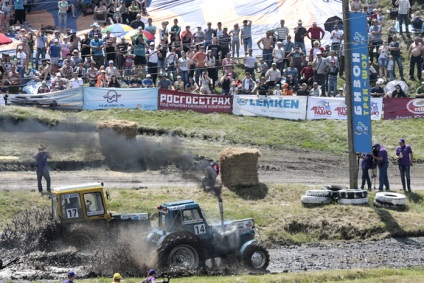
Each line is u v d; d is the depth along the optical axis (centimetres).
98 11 12094
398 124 10619
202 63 10894
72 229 5762
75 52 10706
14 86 10181
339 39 11519
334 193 7506
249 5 12850
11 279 5081
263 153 9531
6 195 7169
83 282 4938
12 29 12044
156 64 10994
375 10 12444
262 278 5066
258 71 11581
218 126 10131
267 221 7025
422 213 7425
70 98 10069
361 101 7856
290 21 12531
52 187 7675
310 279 5162
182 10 12781
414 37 12744
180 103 10481
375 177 8344
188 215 5472
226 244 5562
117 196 7369
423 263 6056
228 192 7688
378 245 6662
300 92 10706
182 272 5238
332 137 10131
